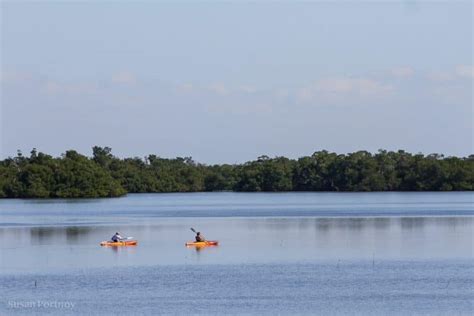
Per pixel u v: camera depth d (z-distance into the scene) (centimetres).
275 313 13988
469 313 13862
